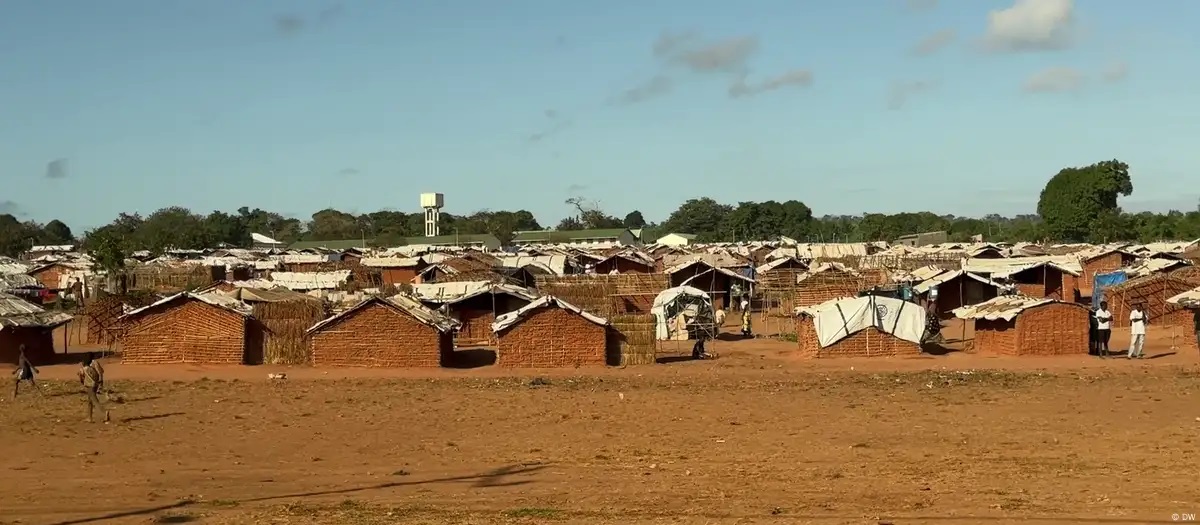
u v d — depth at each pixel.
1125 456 25.38
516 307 60.47
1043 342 49.66
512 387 42.34
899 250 120.50
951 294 72.00
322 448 29.25
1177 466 23.66
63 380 45.12
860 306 50.88
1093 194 172.38
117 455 28.48
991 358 49.62
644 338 49.53
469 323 59.69
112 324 57.34
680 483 23.08
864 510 19.45
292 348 50.47
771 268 89.38
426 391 41.44
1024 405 35.31
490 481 24.02
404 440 30.42
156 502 22.23
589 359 49.03
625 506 20.52
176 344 50.72
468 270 90.81
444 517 19.84
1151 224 167.38
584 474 24.58
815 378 44.09
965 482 22.30
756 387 41.44
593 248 150.75
